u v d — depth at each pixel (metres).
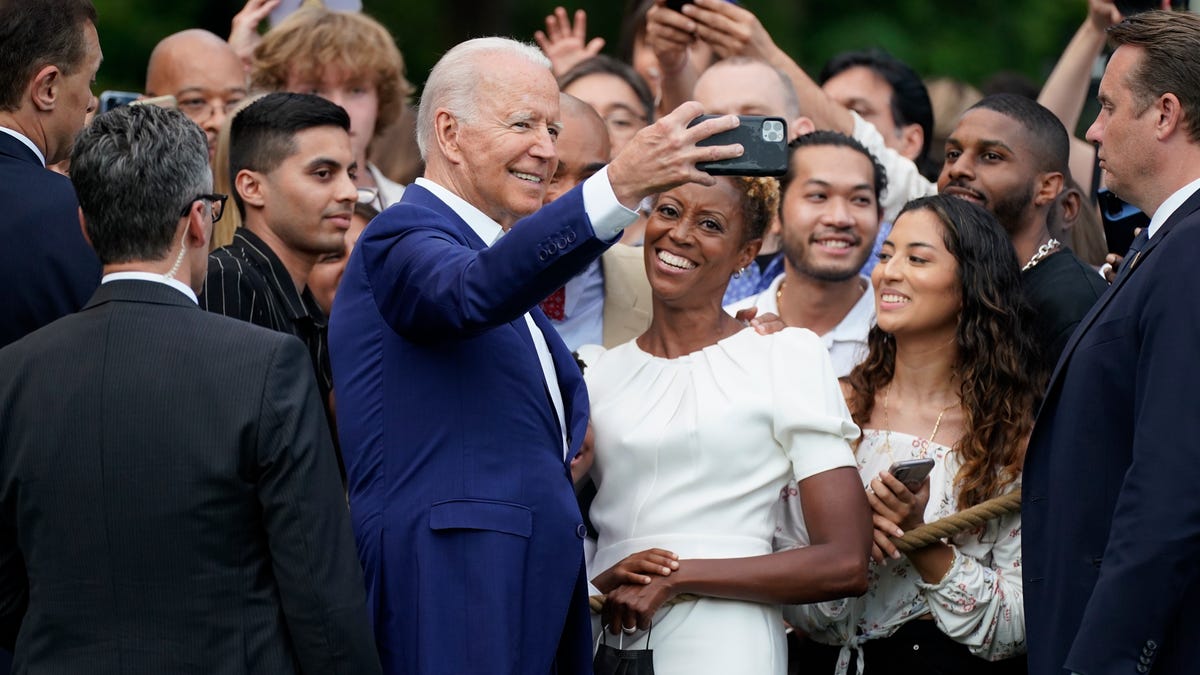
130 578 4.50
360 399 5.19
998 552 6.02
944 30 18.30
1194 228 5.00
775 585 5.62
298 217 6.63
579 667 5.26
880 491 5.84
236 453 4.52
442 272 4.83
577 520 5.19
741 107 8.23
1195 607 4.93
